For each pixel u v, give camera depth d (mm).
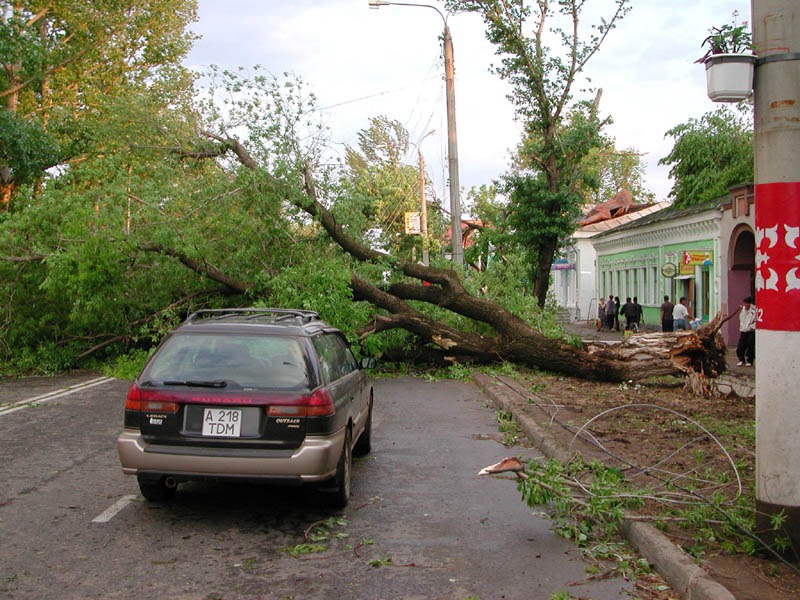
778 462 4895
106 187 16047
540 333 16672
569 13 25969
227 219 16328
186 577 4887
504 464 5996
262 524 6086
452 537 5820
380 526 6090
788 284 4879
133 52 32656
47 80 30406
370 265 17406
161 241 15906
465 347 16688
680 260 32219
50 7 29219
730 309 25922
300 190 16422
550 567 5164
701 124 41156
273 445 5832
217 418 5883
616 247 42031
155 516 6254
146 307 17156
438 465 8383
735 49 5266
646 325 36750
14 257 16266
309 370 6121
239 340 6305
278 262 17078
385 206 40500
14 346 17250
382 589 4730
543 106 26625
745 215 24875
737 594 4297
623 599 4598
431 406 12883
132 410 5969
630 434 9633
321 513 6434
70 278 15562
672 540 5301
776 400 4914
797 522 4828
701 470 7496
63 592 4598
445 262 20312
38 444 9242
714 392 14102
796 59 4992
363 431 8719
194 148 17125
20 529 5863
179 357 6195
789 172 4918
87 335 17703
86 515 6258
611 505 6031
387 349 17656
